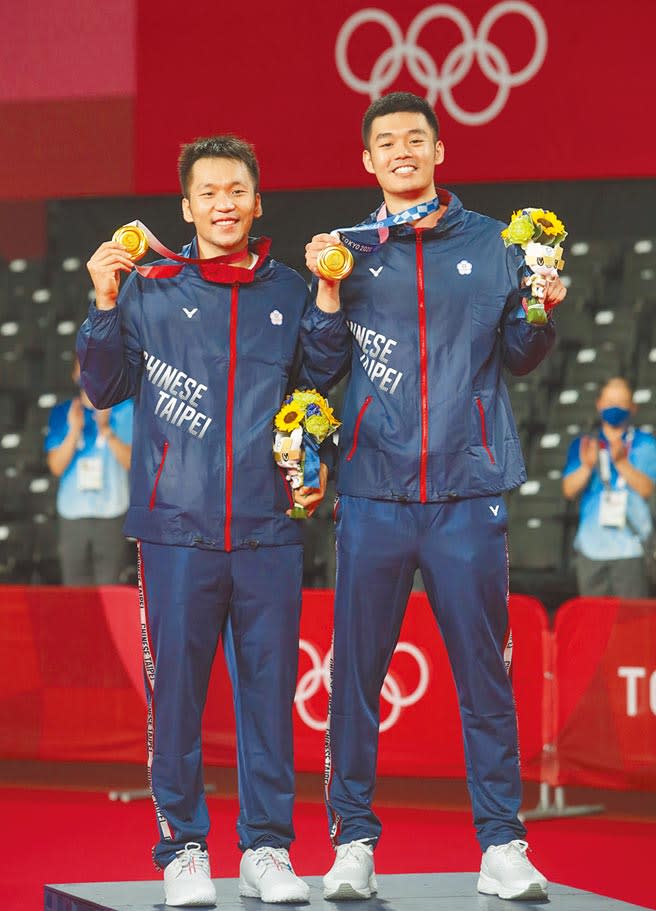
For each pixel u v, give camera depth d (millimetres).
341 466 9414
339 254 8891
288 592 9195
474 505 9188
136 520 9188
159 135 22266
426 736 15000
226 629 9336
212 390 9141
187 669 9070
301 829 13867
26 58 22672
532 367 9445
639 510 19625
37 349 27641
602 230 25984
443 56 21172
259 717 9133
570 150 20969
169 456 9125
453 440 9164
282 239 26344
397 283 9273
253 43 21781
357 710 9250
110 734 16016
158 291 9250
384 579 9219
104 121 22469
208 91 22000
